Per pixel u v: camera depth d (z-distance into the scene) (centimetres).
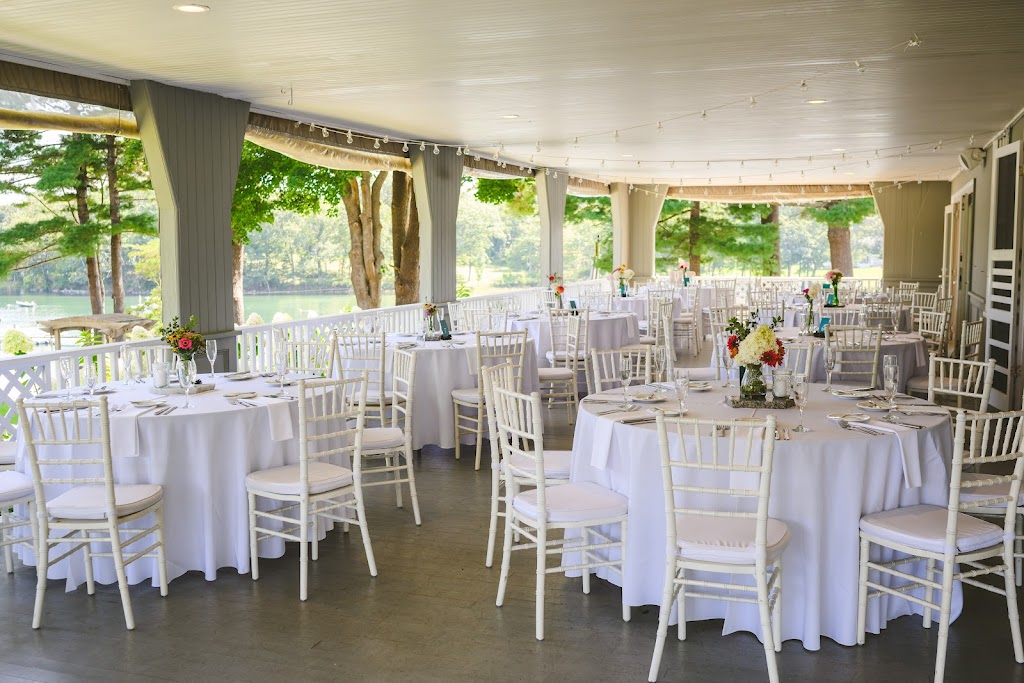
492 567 454
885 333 854
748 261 2747
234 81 692
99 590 429
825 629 367
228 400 464
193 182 727
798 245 3027
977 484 340
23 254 1531
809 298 837
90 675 340
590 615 396
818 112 904
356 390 698
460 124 962
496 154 1280
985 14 512
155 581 432
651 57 626
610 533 414
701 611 385
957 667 346
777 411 423
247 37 550
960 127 1022
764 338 427
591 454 415
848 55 625
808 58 634
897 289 1862
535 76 693
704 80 718
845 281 1991
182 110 714
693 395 467
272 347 845
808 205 2666
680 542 333
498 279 2986
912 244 1848
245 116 787
